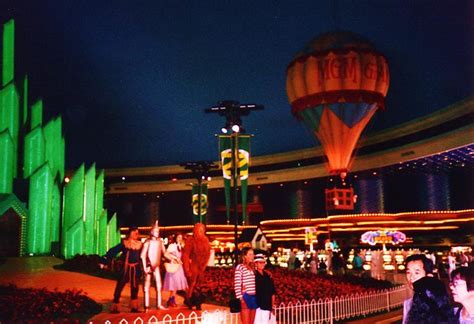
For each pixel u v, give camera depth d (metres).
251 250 9.59
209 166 42.25
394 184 82.19
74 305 12.84
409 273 5.23
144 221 97.94
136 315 12.69
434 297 4.65
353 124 26.34
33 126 36.94
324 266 31.23
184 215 98.25
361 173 80.81
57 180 36.03
